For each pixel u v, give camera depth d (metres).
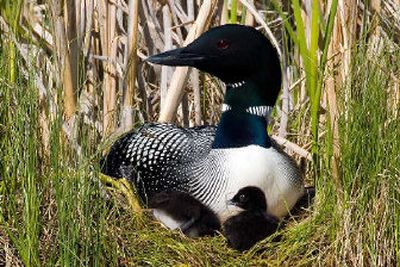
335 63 11.23
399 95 10.42
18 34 11.22
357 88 10.52
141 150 10.77
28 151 9.84
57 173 9.68
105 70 11.41
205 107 12.46
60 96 10.11
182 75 11.34
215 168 10.23
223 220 10.28
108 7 11.48
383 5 12.48
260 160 10.13
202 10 11.30
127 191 10.54
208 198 10.25
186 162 10.49
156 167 10.62
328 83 10.91
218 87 12.46
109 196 10.43
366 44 10.92
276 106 12.23
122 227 10.17
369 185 10.07
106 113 11.34
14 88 10.15
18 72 10.34
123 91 11.27
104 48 11.57
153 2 12.20
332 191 10.39
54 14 10.71
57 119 9.88
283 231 10.29
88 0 11.34
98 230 9.62
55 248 9.73
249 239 10.14
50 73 11.03
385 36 11.45
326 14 11.57
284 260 10.09
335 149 10.57
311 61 10.87
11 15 11.10
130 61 11.23
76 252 9.58
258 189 10.12
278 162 10.25
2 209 10.05
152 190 10.61
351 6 11.15
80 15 10.98
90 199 9.69
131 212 10.39
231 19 11.61
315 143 10.94
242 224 10.14
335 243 10.06
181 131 10.91
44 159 10.27
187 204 10.28
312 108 10.87
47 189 10.08
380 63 10.59
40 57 11.03
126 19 12.39
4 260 9.80
